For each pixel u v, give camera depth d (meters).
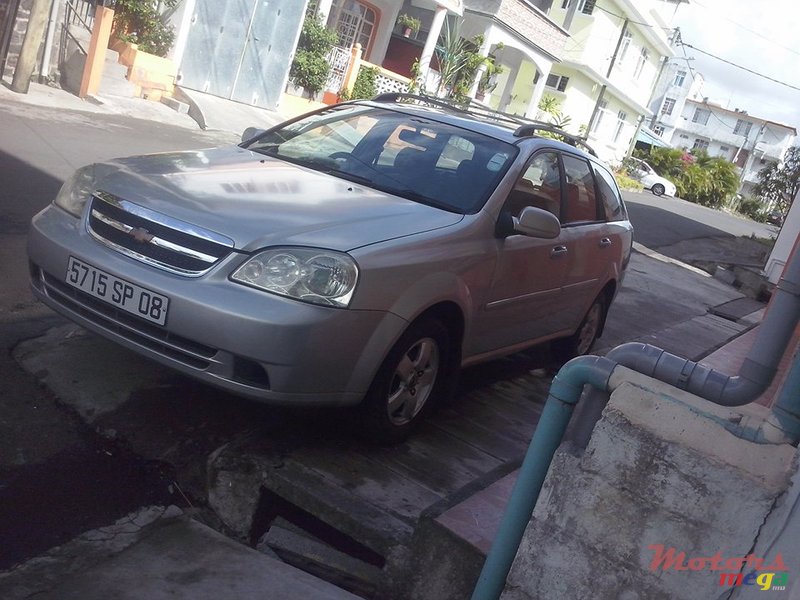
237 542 3.44
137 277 3.75
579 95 35.75
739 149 74.50
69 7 13.16
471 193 4.74
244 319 3.56
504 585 2.86
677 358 2.66
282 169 4.70
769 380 2.50
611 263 6.35
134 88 14.04
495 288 4.69
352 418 4.17
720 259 17.81
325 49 18.50
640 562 2.55
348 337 3.74
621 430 2.57
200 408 4.29
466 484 3.84
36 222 4.23
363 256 3.77
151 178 4.17
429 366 4.39
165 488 3.74
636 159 40.88
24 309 5.04
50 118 10.86
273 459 3.79
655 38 38.78
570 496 2.67
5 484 3.44
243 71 16.33
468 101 6.21
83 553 3.18
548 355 6.84
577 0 33.56
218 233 3.75
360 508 3.54
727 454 2.42
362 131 5.24
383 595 3.32
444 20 23.27
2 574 2.97
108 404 4.16
